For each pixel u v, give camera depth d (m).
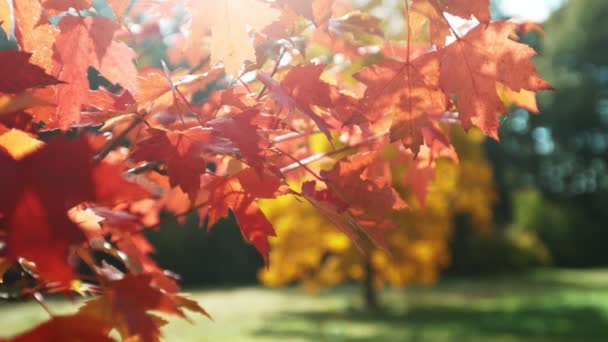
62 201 0.73
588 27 22.12
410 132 1.00
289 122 1.09
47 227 0.72
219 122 0.95
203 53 1.24
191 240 15.72
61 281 0.72
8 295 0.88
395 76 1.00
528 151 24.39
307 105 1.01
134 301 0.85
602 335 7.74
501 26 0.99
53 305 8.73
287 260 9.38
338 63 1.24
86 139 0.74
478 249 18.52
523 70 0.99
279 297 13.31
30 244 0.72
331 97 1.01
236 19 0.94
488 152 22.36
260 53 1.04
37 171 0.73
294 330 8.47
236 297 13.38
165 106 1.02
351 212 1.04
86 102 0.99
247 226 1.01
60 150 0.73
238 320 9.50
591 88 22.36
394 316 9.90
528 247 19.20
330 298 13.12
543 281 16.31
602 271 19.91
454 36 1.00
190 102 1.10
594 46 22.31
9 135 0.74
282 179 1.01
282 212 9.19
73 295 0.89
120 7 0.99
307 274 10.59
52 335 0.78
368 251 1.04
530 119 23.61
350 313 10.37
